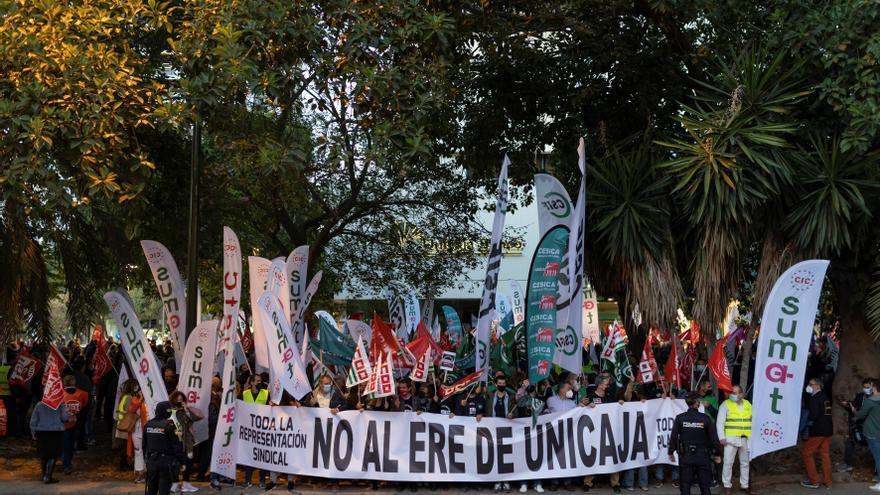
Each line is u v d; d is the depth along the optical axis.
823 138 14.23
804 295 12.24
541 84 18.41
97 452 16.70
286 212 21.38
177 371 14.62
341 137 15.52
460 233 23.34
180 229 17.97
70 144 11.98
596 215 14.90
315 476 13.20
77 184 12.77
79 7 12.24
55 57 11.80
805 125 14.19
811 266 12.17
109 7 12.88
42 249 18.05
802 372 12.27
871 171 13.40
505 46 17.81
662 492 13.10
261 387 14.68
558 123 19.05
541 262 12.64
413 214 23.52
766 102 13.57
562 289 13.35
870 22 12.66
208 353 13.38
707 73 16.34
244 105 14.65
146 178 13.43
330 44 13.92
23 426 18.42
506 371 15.23
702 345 18.38
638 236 14.12
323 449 13.16
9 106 11.30
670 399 13.51
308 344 15.32
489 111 18.80
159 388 12.80
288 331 13.04
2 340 16.64
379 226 23.47
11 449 16.72
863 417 13.28
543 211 13.60
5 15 12.14
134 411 13.60
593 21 17.58
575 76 18.14
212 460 12.80
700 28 16.83
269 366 14.05
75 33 12.39
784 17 13.84
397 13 13.40
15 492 12.72
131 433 13.82
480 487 13.52
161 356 23.95
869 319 13.38
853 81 13.09
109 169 12.32
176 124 12.16
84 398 16.78
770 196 13.48
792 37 13.52
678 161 13.38
